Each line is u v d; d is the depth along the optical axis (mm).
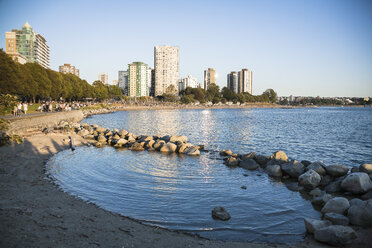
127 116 94375
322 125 67375
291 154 28688
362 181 14234
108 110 126625
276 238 9797
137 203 12781
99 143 29172
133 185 15562
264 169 20109
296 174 17750
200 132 47312
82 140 32219
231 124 65875
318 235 9539
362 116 119500
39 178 15953
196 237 9688
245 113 138875
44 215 10242
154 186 15500
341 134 47125
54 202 11969
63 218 10148
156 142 28312
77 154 24203
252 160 20828
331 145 34750
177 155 24875
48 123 43469
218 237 9781
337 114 142875
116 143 29672
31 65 86125
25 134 33500
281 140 38750
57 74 105438
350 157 27250
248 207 12750
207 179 17281
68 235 8734
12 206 10914
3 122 11797
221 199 13719
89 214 10930
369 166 16484
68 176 16844
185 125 61250
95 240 8562
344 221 10492
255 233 10164
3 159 19938
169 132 46906
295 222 11227
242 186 15695
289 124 69188
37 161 20281
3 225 8945
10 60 58375
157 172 18656
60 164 19969
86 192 14016
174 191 14742
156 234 9594
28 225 9164
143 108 162000
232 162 21297
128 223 10430
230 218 11438
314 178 15930
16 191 13117
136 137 33719
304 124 70000
